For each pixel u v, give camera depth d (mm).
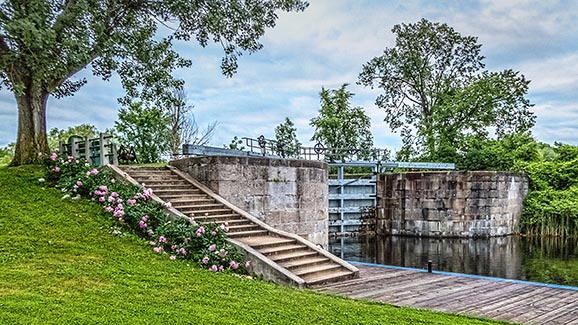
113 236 9508
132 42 15289
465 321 6738
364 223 24391
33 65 11641
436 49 32188
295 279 9117
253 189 14375
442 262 16719
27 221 9508
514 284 9812
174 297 6207
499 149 28047
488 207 23984
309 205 16484
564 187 25594
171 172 14164
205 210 12266
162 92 17156
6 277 6344
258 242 10945
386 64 33188
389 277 10578
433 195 24000
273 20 16703
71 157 12719
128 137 24172
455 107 29719
